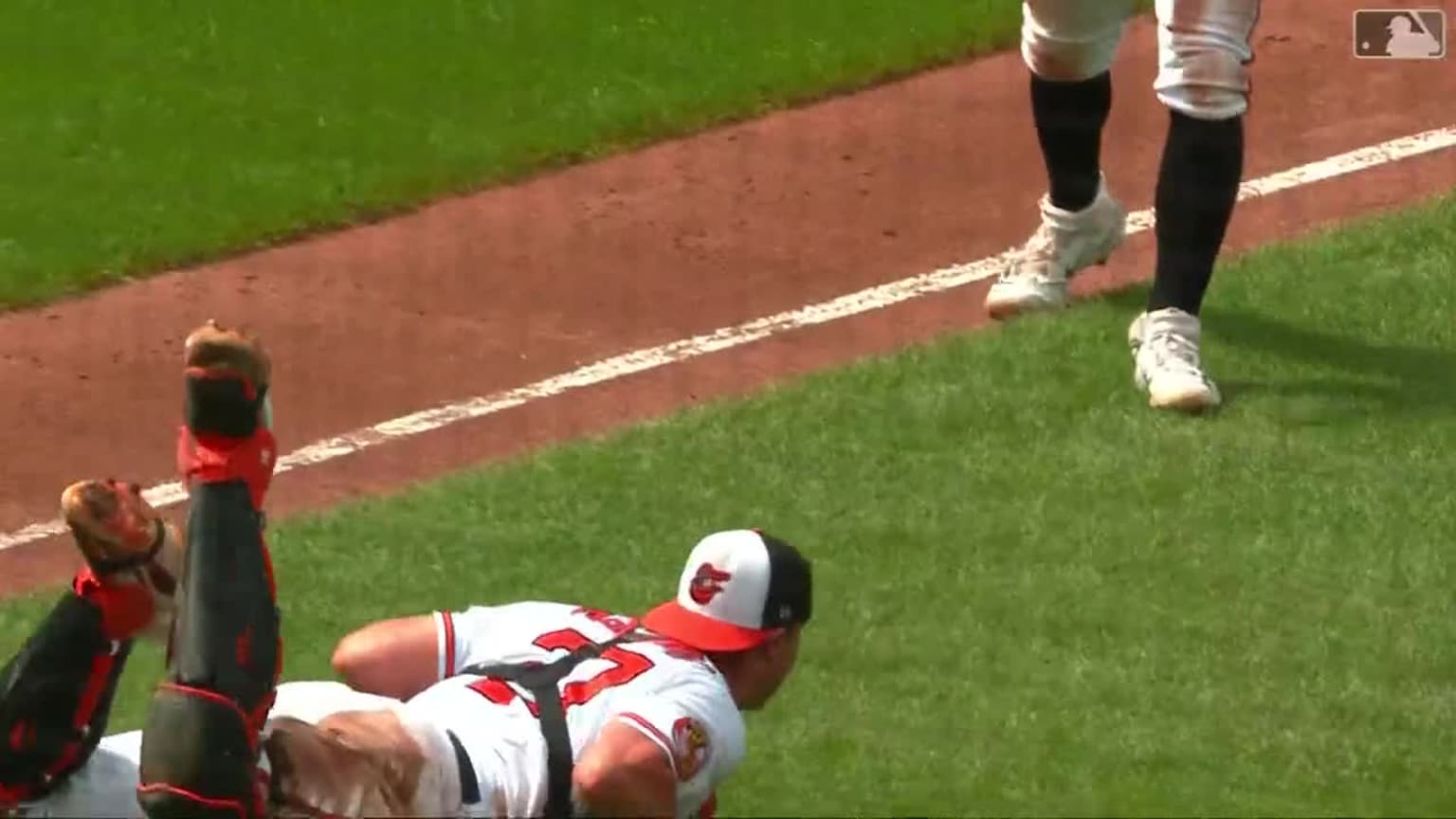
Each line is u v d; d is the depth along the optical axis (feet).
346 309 106.32
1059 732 73.46
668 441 91.56
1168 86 93.25
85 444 94.99
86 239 114.11
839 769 71.41
